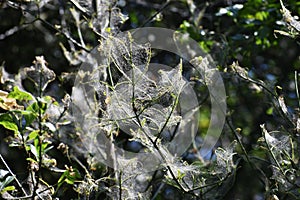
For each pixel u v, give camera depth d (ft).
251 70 14.97
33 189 9.43
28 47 19.56
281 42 17.97
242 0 15.58
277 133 11.23
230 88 14.87
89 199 10.39
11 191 10.17
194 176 10.16
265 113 15.78
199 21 15.81
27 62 19.56
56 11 17.76
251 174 15.35
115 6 12.08
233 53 14.55
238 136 11.91
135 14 17.37
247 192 15.60
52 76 10.53
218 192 11.19
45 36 18.93
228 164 10.12
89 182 9.99
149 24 15.06
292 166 10.04
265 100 13.51
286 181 10.09
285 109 10.46
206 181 10.94
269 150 10.00
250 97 15.75
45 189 9.46
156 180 12.14
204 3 15.98
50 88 15.58
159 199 12.81
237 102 15.81
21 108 9.99
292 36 9.77
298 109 10.37
